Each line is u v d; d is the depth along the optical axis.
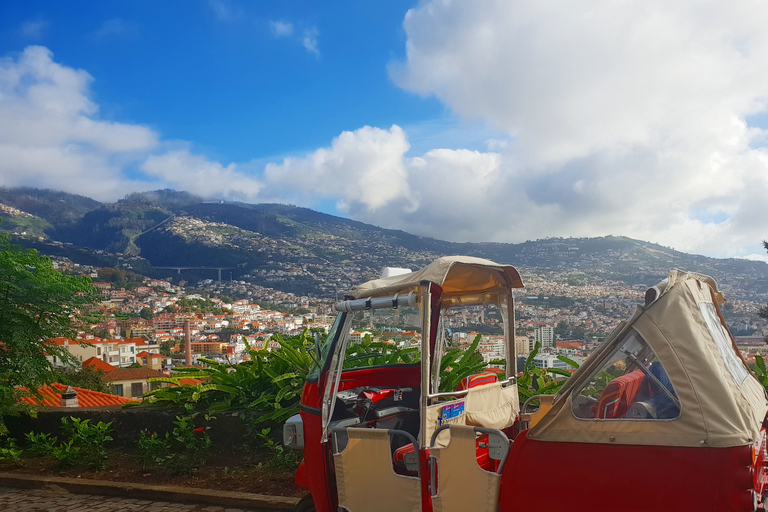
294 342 7.59
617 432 2.85
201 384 7.49
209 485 6.03
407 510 3.56
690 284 3.13
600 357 3.00
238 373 7.51
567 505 2.92
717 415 2.65
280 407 6.77
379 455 3.66
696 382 2.74
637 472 2.77
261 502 5.46
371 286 4.03
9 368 7.92
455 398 3.92
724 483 2.57
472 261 4.04
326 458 4.00
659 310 2.93
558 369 6.84
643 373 2.92
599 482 2.85
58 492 6.28
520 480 3.06
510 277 4.68
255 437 6.91
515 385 4.77
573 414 2.99
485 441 3.74
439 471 3.42
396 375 4.92
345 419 4.25
